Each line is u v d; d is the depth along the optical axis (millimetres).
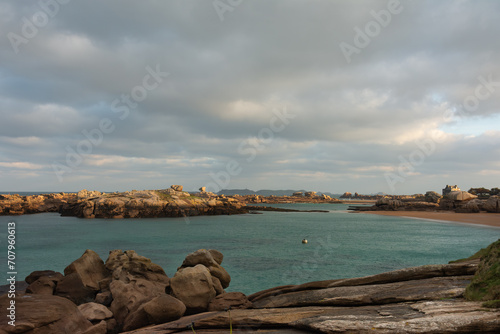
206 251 15141
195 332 8531
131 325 10508
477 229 61562
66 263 33469
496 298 6586
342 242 45469
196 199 127688
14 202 131125
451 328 5930
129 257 15781
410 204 136500
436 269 9680
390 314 7168
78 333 8906
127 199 111562
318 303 9617
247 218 112688
